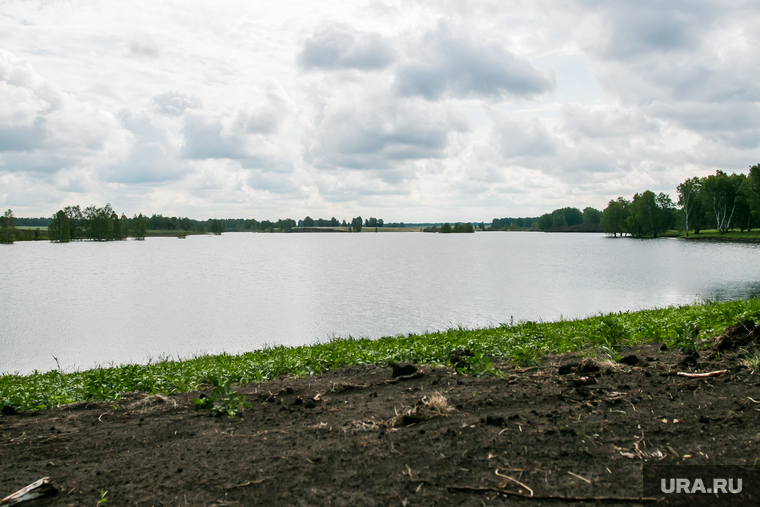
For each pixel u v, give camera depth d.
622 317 13.30
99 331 20.41
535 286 32.47
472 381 5.99
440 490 3.11
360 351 10.04
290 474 3.50
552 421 4.15
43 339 19.05
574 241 123.81
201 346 17.59
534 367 6.79
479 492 3.05
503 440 3.79
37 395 6.70
